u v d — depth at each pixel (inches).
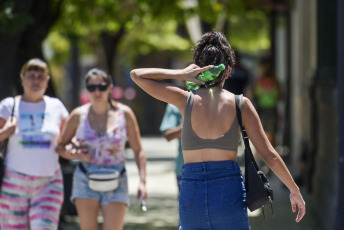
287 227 878.4
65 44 2605.8
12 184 586.6
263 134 436.8
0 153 658.8
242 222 428.5
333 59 842.8
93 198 596.7
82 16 1364.4
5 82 866.8
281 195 1140.5
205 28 1536.7
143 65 2947.8
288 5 1397.6
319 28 964.6
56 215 589.6
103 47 2079.2
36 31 922.1
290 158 1606.8
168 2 1300.4
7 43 863.1
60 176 603.8
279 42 2527.1
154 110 3073.3
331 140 839.1
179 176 673.6
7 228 591.2
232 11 1330.0
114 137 608.7
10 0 824.9
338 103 726.5
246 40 2662.4
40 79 596.7
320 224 887.1
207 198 426.9
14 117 591.5
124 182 605.3
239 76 920.3
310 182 1072.8
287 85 1626.5
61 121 612.7
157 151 2108.8
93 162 607.2
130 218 956.6
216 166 430.0
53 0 957.2
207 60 442.3
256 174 430.0
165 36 2470.5
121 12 1451.8
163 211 1013.8
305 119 1227.2
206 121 433.7
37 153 588.4
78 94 1913.1
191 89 445.4
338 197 737.0
